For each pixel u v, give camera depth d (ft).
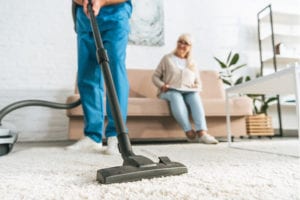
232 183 1.71
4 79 8.84
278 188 1.59
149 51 10.15
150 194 1.47
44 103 5.52
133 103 6.57
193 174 2.01
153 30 10.22
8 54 8.96
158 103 6.73
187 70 6.97
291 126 11.03
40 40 9.29
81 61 4.54
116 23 4.26
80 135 6.41
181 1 10.77
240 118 7.48
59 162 2.85
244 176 1.95
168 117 7.01
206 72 9.11
